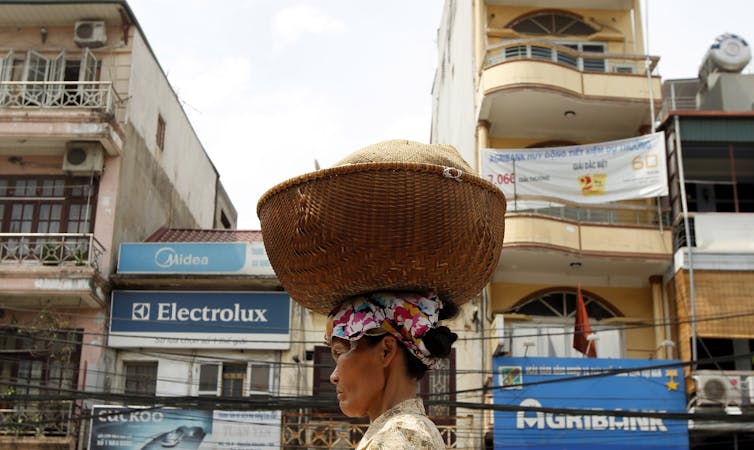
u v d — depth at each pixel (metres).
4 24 19.31
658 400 15.55
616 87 18.16
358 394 2.69
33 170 18.28
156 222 21.27
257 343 16.98
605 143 17.70
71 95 18.23
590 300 18.23
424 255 2.61
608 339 17.83
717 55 20.59
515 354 17.38
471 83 19.81
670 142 18.00
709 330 16.53
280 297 17.27
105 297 17.23
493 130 18.88
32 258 17.30
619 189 17.47
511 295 18.05
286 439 15.99
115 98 18.59
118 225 18.25
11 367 16.75
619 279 18.25
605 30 19.55
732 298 16.75
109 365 16.94
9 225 18.00
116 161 18.41
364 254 2.60
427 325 2.67
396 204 2.58
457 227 2.64
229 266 17.33
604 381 15.62
